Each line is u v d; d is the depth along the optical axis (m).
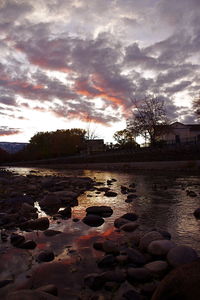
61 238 5.73
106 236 5.82
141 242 4.79
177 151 33.22
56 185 16.19
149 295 3.24
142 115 48.69
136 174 26.47
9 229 6.55
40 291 2.94
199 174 22.23
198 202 9.73
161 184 15.99
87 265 4.19
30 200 9.89
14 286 3.47
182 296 2.51
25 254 4.78
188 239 5.48
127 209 8.82
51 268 3.99
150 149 42.78
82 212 8.53
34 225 6.68
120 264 4.13
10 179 22.06
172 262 3.81
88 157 60.56
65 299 3.19
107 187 15.65
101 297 3.21
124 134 73.00
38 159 93.50
